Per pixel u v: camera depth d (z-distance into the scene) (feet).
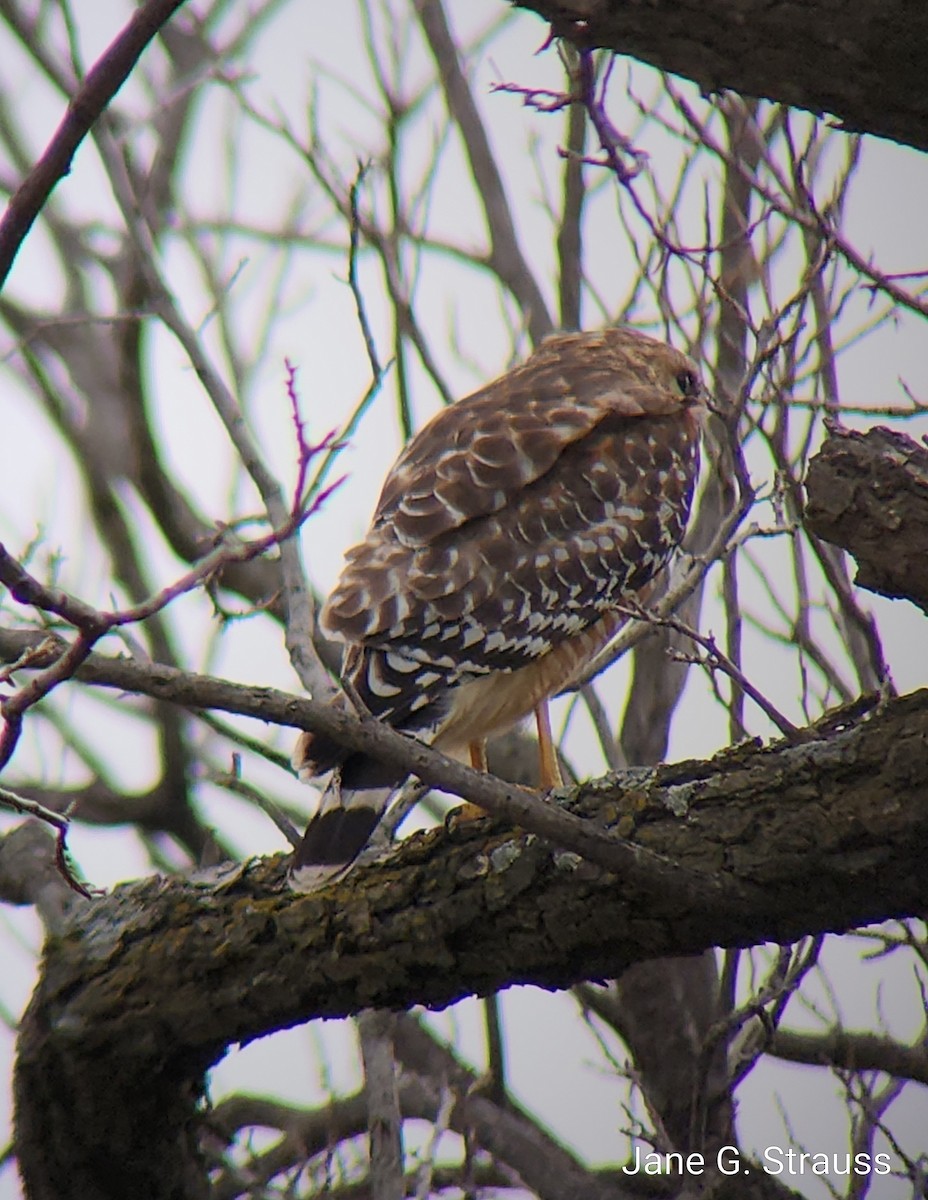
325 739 26.40
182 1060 27.22
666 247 30.32
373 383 20.67
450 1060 37.17
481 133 40.52
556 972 24.94
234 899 26.50
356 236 23.56
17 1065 27.68
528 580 32.17
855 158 32.35
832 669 31.81
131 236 33.12
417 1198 27.43
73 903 30.07
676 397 36.76
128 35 20.01
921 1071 32.48
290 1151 33.81
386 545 31.32
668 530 35.35
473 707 32.55
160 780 46.47
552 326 40.42
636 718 36.78
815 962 29.78
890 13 21.49
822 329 32.22
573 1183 33.58
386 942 25.20
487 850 24.79
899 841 22.11
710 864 23.11
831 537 22.89
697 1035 34.88
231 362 41.96
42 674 19.43
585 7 23.08
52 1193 28.37
